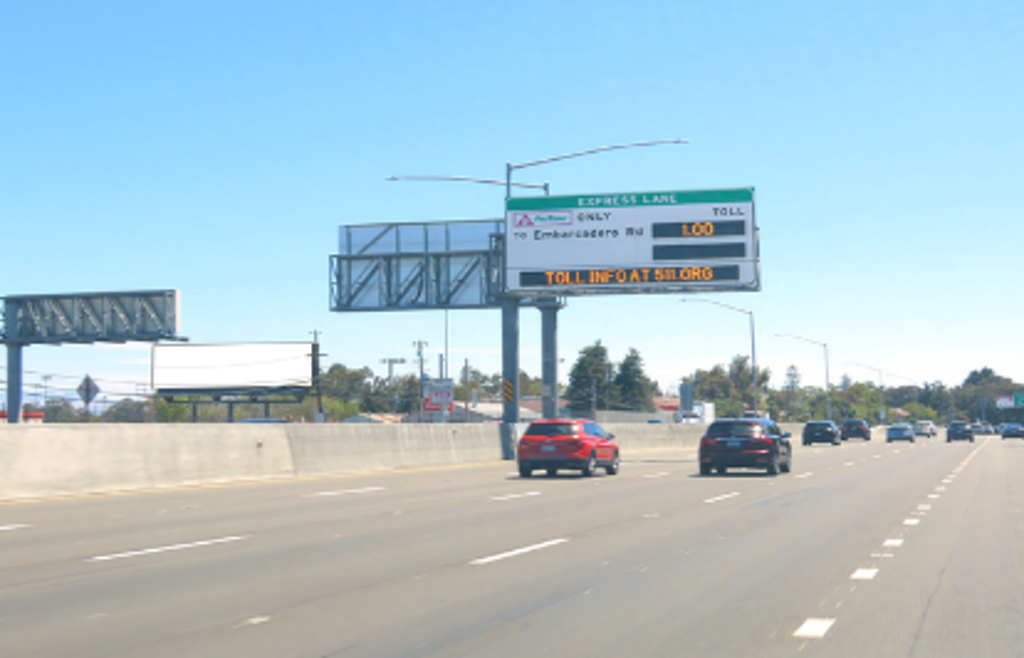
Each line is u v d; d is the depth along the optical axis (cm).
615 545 1299
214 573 1061
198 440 2411
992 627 805
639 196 4106
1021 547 1296
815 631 788
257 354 7088
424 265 4656
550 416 4356
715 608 878
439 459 3491
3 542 1309
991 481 2662
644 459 4347
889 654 717
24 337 6012
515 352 4341
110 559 1159
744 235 4031
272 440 2661
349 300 4728
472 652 716
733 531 1464
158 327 5900
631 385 13488
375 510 1764
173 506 1828
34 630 783
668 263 4069
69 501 1922
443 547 1273
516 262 4153
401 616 839
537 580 1022
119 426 2194
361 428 3073
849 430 8094
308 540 1338
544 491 2248
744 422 2938
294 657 699
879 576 1058
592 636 768
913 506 1895
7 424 1945
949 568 1114
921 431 10444
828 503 1956
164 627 795
